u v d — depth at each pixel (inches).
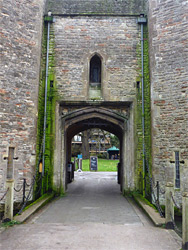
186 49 266.4
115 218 207.9
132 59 321.1
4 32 259.8
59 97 314.8
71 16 327.3
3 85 254.1
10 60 261.7
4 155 248.4
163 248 143.1
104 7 328.2
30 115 271.7
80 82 317.1
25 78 272.2
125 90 316.2
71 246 143.9
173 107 268.4
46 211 230.7
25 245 145.0
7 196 188.7
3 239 154.3
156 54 286.7
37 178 289.4
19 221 188.7
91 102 315.0
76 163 857.5
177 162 260.1
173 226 179.6
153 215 204.2
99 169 750.5
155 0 296.2
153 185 271.9
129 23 327.0
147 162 293.9
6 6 264.5
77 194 326.3
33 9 288.2
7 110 254.8
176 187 256.8
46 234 164.1
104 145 1145.4
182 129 258.8
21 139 263.1
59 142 315.6
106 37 323.9
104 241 152.5
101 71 323.0
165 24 284.5
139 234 165.8
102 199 293.0
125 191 313.7
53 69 318.7
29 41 280.2
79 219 203.6
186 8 271.1
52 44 322.3
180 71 267.7
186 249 140.6
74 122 332.5
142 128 309.1
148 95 311.1
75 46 322.3
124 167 322.3
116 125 348.2
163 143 271.3
